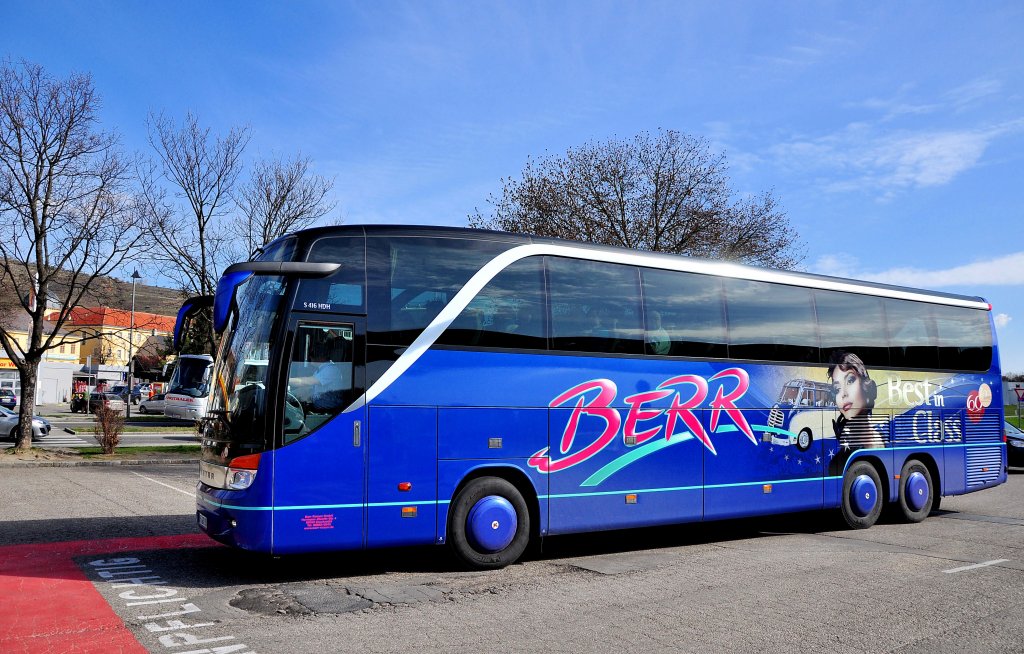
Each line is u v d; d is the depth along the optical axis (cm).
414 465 777
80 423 4006
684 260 1009
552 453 860
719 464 994
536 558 901
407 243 812
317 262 764
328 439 740
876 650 549
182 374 3709
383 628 591
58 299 2188
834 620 624
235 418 738
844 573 813
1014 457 2328
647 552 949
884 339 1218
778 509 1050
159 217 2262
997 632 596
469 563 807
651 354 950
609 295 929
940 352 1299
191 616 616
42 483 1552
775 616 635
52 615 612
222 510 721
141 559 838
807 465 1092
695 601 685
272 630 581
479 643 555
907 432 1227
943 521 1254
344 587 729
